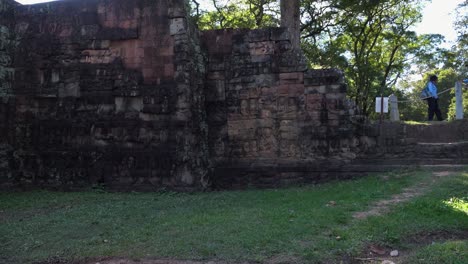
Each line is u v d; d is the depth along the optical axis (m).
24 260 5.55
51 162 11.79
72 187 11.51
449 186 8.51
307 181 11.72
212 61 12.53
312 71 11.94
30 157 11.92
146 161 11.21
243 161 12.20
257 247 5.44
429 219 6.34
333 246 5.36
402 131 11.63
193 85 11.47
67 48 11.98
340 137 11.65
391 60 28.64
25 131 12.05
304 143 11.88
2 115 11.99
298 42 16.61
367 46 28.52
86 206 8.85
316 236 5.80
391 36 26.72
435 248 5.16
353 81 27.73
